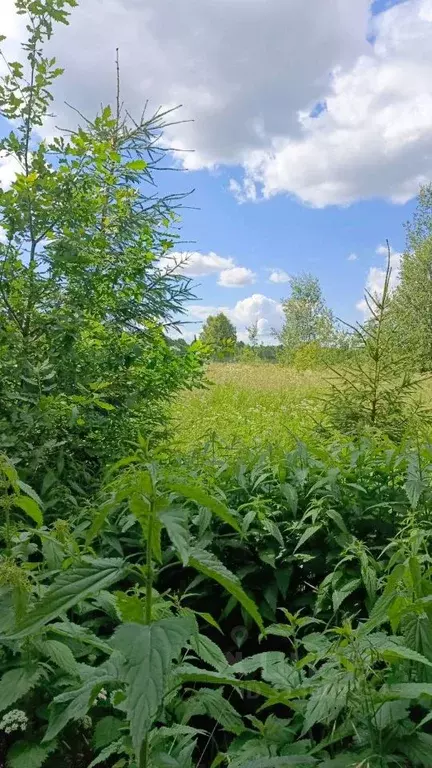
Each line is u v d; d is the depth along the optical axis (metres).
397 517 3.09
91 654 2.26
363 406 5.72
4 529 2.16
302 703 1.79
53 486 3.90
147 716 1.07
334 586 2.59
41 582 2.36
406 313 6.21
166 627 1.20
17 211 4.54
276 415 11.05
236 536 3.07
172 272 5.44
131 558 2.95
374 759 1.55
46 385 4.51
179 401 11.44
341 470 3.19
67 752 2.06
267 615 2.85
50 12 4.83
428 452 3.12
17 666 1.97
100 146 4.92
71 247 4.65
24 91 4.95
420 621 1.79
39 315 4.61
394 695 1.58
